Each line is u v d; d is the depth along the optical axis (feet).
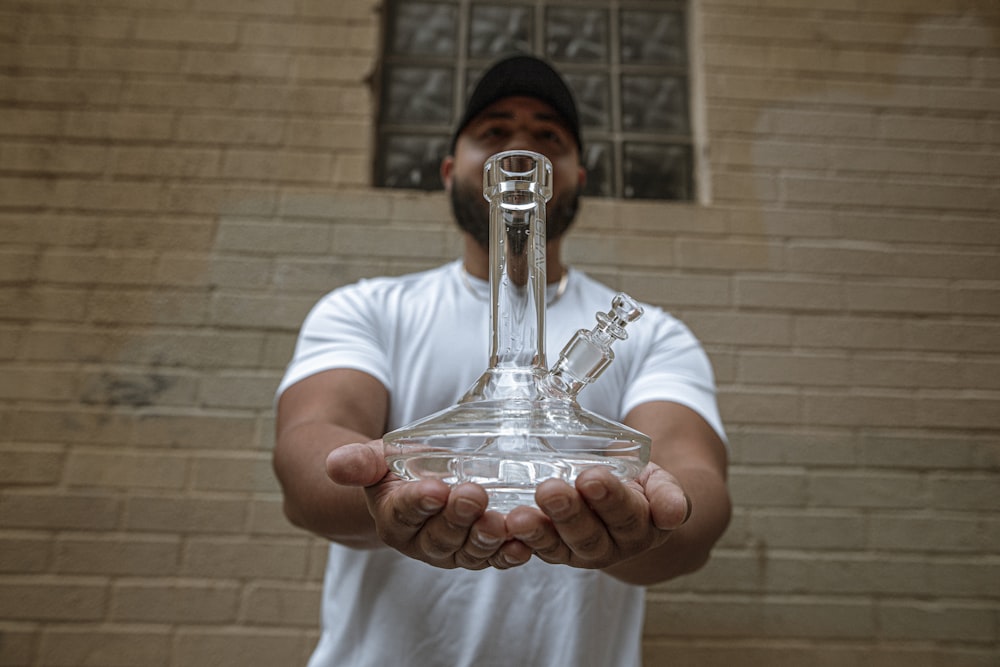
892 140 4.90
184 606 3.88
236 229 4.49
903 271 4.64
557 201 2.94
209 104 4.72
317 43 4.86
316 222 4.51
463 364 2.74
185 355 4.27
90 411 4.16
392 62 5.09
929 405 4.41
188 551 3.96
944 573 4.13
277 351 4.29
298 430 2.29
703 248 4.58
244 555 3.96
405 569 2.54
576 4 5.28
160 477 4.07
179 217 4.50
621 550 1.41
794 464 4.24
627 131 5.03
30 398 4.17
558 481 1.24
